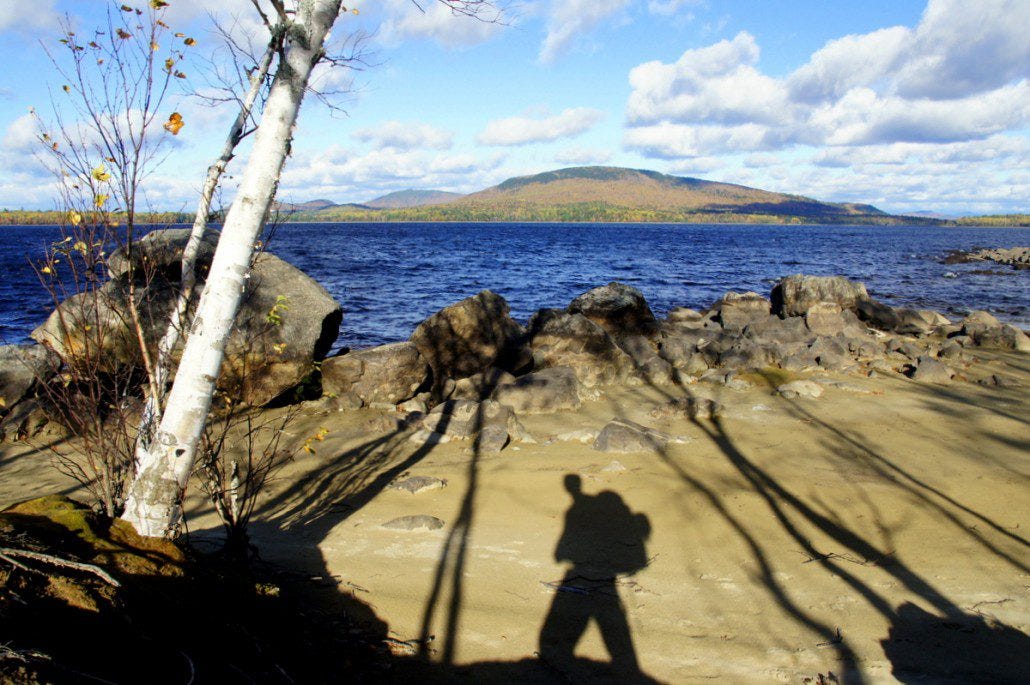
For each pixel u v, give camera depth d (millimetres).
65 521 3279
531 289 27562
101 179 3764
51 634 2344
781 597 4449
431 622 4043
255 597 3568
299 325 8992
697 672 3594
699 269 39781
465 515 5762
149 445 3602
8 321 17719
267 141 3395
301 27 3447
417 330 10602
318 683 3078
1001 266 42969
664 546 5211
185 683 2486
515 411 9133
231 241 3395
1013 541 5316
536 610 4227
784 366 11719
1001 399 9859
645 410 9258
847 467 6992
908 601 4395
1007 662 3682
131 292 3910
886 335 15422
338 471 6848
